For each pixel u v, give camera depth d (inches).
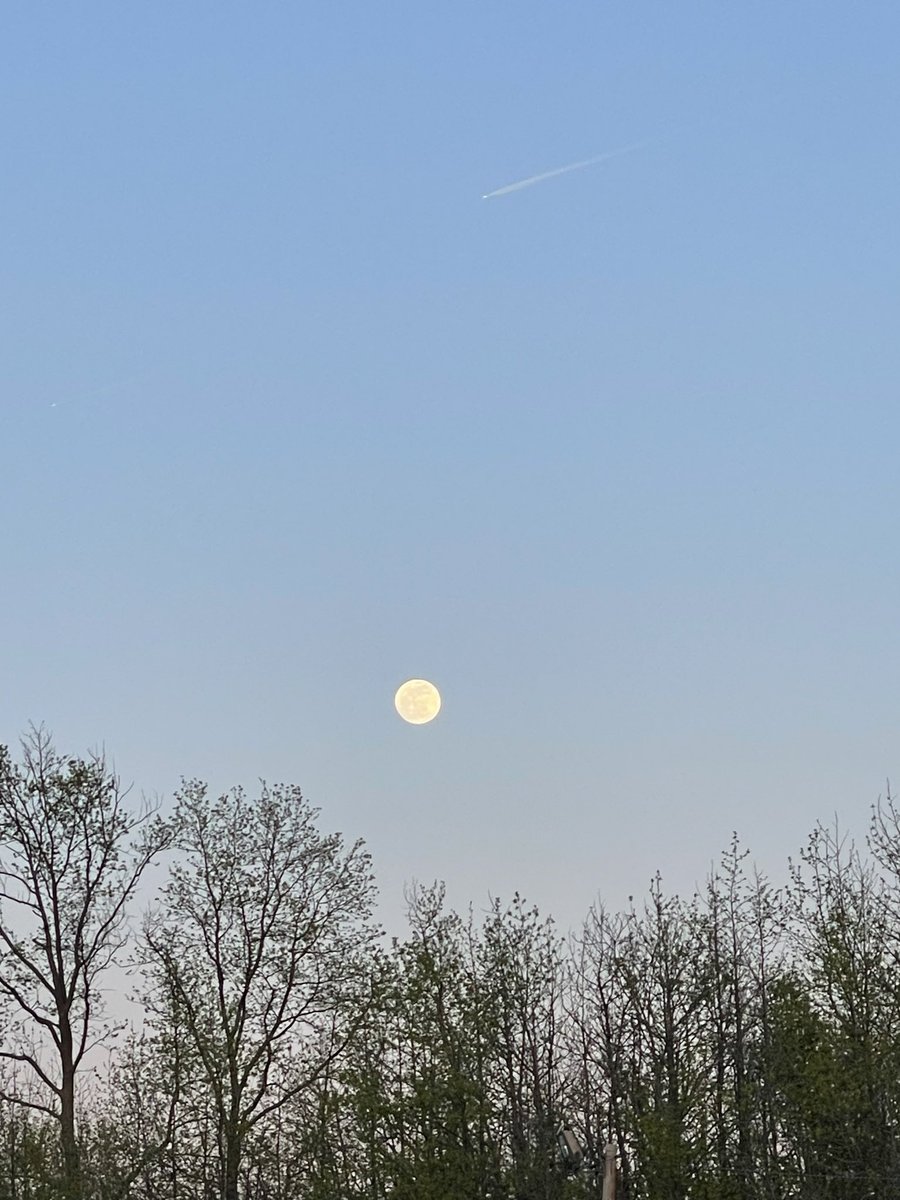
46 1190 1921.8
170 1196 1994.3
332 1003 2063.2
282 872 2130.9
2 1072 2025.1
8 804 2065.7
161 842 2117.4
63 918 2059.5
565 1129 1471.5
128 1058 2026.3
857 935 1980.8
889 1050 1916.8
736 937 2106.3
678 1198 1924.2
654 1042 2069.4
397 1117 1973.4
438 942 2091.5
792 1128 1963.6
